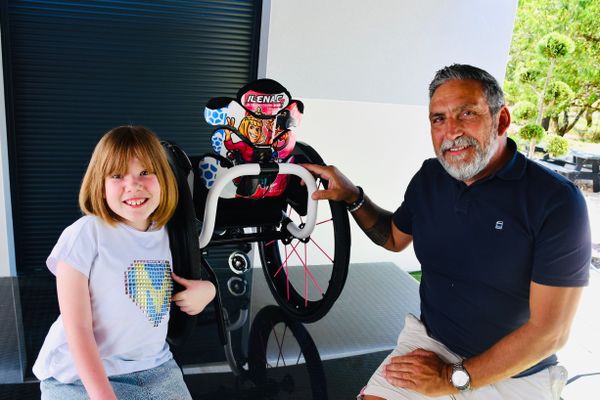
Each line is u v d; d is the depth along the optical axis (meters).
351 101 3.45
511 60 10.23
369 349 2.55
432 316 1.89
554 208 1.56
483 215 1.68
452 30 3.51
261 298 3.01
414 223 1.93
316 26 3.26
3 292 2.93
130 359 1.62
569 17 9.63
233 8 3.28
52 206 3.33
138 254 1.58
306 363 2.40
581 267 1.54
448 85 1.64
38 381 2.15
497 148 1.67
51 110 3.18
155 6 3.17
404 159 3.68
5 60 3.03
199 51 3.31
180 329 1.90
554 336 1.57
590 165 7.25
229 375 2.28
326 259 3.66
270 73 3.26
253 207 2.34
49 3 3.02
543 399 1.66
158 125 3.38
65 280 1.47
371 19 3.34
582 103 9.73
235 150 2.10
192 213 1.79
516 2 3.57
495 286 1.69
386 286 3.31
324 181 2.32
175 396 1.58
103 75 3.21
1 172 3.06
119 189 1.51
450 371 1.66
